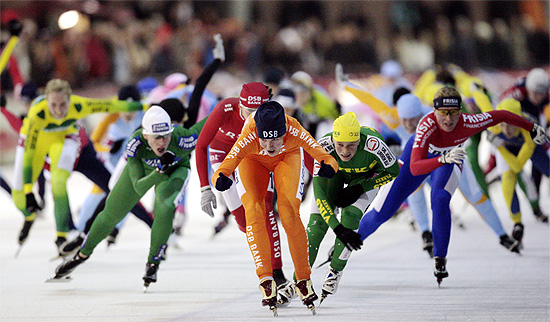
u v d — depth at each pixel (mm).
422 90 28516
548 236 22031
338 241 14547
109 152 22906
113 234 21531
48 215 29984
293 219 13727
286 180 14016
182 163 16594
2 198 36094
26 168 19406
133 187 15789
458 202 30125
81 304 15352
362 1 64688
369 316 13789
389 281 16953
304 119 26516
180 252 21531
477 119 15727
